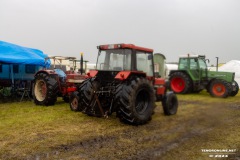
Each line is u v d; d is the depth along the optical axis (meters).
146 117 5.48
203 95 12.33
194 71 12.63
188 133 4.79
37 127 5.01
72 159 3.41
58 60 10.40
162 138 4.45
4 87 10.11
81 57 8.36
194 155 3.66
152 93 5.67
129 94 5.16
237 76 16.59
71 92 7.37
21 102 8.68
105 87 5.80
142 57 6.04
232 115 6.75
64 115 6.29
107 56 6.06
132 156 3.58
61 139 4.26
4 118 5.83
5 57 8.27
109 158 3.48
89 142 4.15
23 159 3.38
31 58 8.93
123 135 4.60
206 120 5.83
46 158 3.43
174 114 6.69
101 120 5.79
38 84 8.12
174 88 13.14
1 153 3.57
